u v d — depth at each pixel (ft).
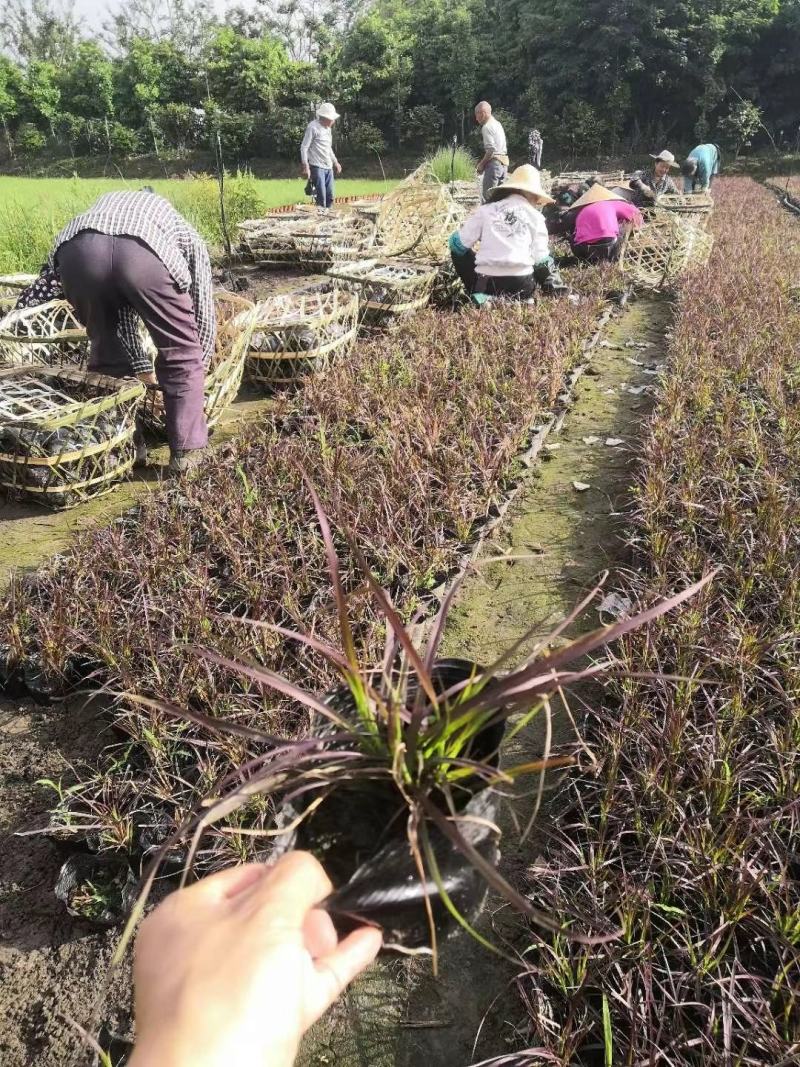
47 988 7.47
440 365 20.34
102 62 128.47
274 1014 2.91
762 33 100.78
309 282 33.50
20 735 10.33
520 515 15.17
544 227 26.55
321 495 14.06
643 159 100.68
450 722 4.76
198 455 16.52
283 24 156.87
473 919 4.79
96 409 14.83
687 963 6.76
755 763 8.23
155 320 15.34
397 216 32.60
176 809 8.42
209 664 10.05
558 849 8.11
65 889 8.11
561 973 6.72
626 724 8.98
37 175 120.98
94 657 10.77
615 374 22.88
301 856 3.49
